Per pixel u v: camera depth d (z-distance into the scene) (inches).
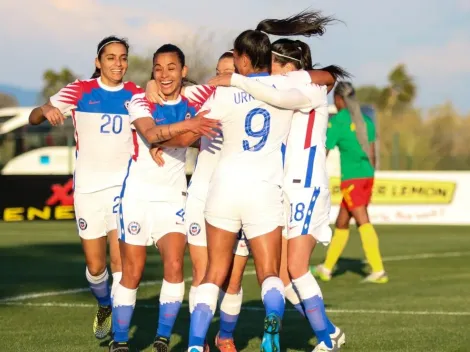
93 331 710.5
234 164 551.2
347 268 1219.9
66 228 1943.9
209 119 544.4
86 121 658.8
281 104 550.6
